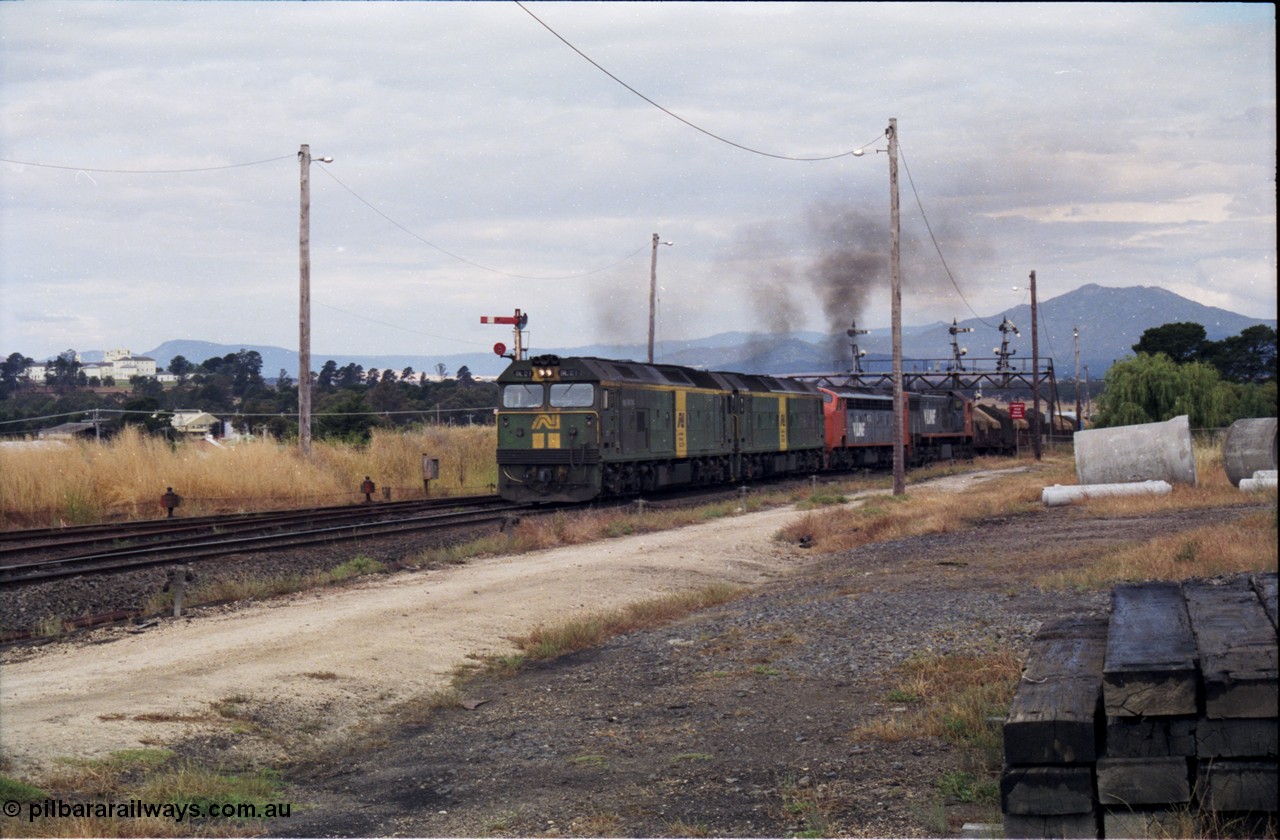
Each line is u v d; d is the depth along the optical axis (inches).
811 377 2058.3
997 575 656.4
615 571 730.8
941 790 284.2
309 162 1278.3
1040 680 251.6
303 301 1289.4
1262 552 586.2
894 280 1293.1
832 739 344.8
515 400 1165.1
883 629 503.2
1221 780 216.1
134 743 342.6
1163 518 903.7
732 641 509.4
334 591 650.2
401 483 1359.5
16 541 799.1
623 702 419.5
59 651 483.2
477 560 794.2
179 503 984.3
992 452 2768.2
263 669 438.6
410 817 297.3
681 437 1333.7
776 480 1708.9
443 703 426.0
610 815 288.5
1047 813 225.0
